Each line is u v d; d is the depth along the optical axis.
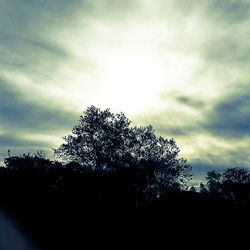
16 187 31.09
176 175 44.59
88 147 43.72
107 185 35.78
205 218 26.36
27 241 22.02
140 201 36.41
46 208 30.17
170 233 23.97
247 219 26.14
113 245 21.25
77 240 22.75
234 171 63.94
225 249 20.09
